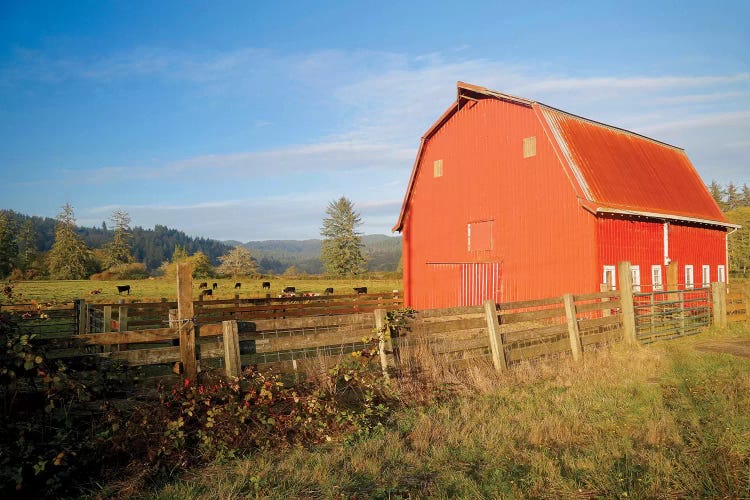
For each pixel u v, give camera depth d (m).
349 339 8.55
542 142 19.94
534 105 20.12
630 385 9.12
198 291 47.09
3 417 5.55
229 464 6.00
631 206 19.77
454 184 23.47
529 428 6.95
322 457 6.07
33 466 5.12
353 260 96.88
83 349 6.25
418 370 8.90
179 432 6.02
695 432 6.56
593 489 5.08
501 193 21.33
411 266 25.45
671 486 5.11
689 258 23.73
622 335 13.59
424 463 5.88
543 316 11.48
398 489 5.20
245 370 7.28
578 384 9.21
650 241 21.00
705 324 16.42
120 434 5.86
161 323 17.08
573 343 11.76
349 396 8.13
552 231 19.38
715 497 4.80
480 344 10.14
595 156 20.91
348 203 97.00
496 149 21.69
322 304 21.33
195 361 7.04
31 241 116.62
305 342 8.07
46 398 5.74
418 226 25.22
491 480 5.35
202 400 6.55
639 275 20.12
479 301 21.95
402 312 9.31
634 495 4.86
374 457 6.02
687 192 25.41
